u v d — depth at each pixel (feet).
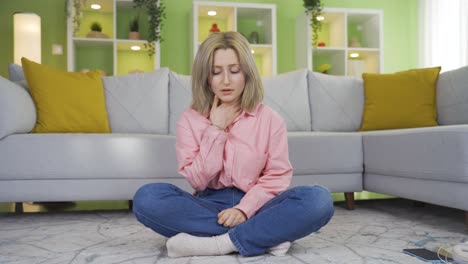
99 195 7.47
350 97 10.30
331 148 8.13
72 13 15.16
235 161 4.59
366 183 8.23
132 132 9.27
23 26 14.29
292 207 4.22
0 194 7.22
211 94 4.79
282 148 4.68
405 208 8.23
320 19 17.13
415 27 18.57
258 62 17.74
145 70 16.99
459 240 5.36
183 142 4.75
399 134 7.06
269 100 9.87
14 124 7.29
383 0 18.39
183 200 4.41
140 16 16.81
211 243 4.38
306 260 4.30
